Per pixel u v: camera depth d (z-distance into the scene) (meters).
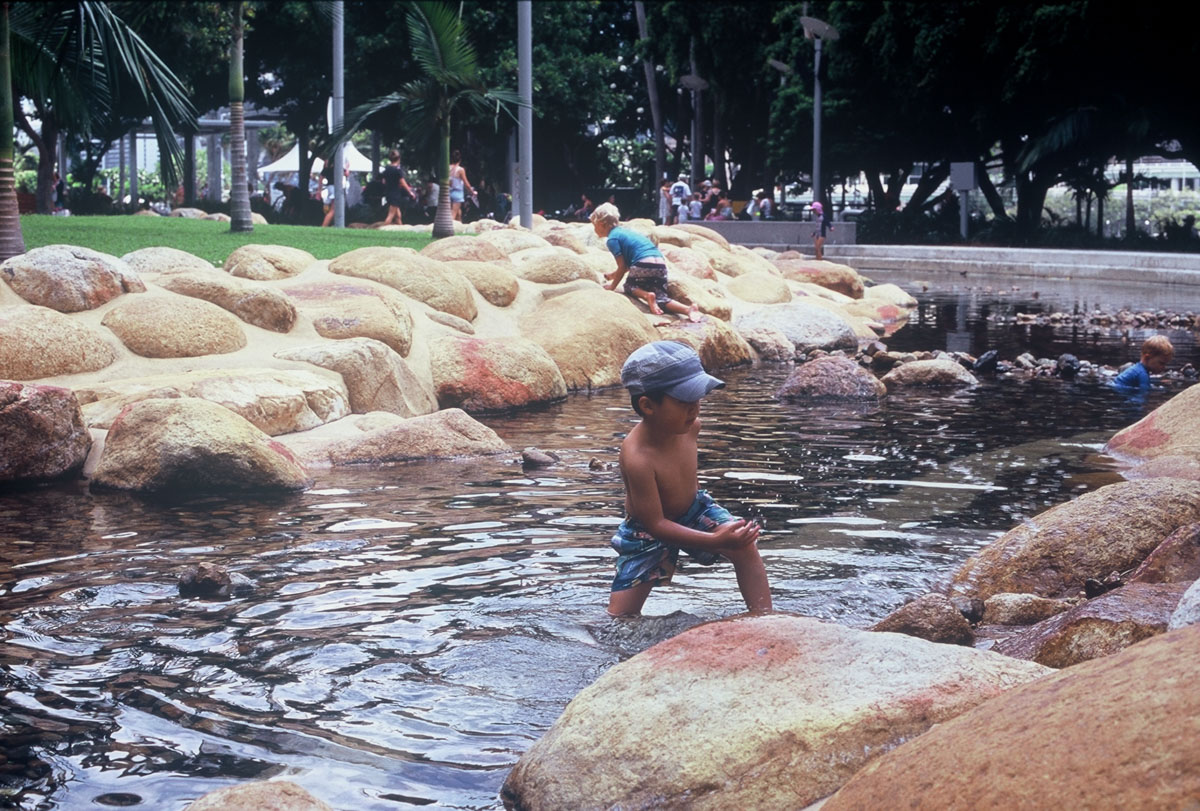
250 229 20.28
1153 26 30.83
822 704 2.89
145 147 73.94
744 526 4.30
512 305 13.18
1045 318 18.84
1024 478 7.29
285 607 4.75
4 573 5.29
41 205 33.84
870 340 16.09
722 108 44.31
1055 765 1.96
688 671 3.10
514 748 3.38
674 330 13.50
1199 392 8.10
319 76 41.53
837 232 37.75
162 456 7.14
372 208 39.44
